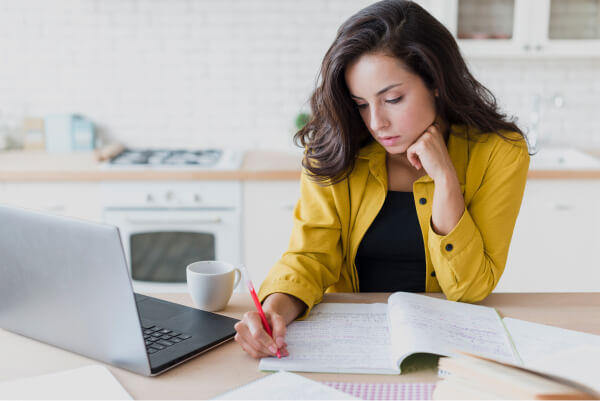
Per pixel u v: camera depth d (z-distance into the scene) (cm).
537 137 328
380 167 148
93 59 328
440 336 106
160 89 331
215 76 330
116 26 325
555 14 298
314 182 149
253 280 287
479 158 145
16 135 333
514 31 297
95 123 334
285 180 279
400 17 130
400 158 150
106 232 91
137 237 283
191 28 325
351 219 151
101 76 329
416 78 131
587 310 128
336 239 148
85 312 100
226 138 336
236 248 284
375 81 129
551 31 299
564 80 328
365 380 98
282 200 281
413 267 152
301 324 120
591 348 99
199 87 331
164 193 279
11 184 279
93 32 325
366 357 105
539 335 112
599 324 120
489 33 299
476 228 135
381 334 115
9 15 323
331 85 136
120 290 94
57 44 326
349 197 151
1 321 116
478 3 297
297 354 106
